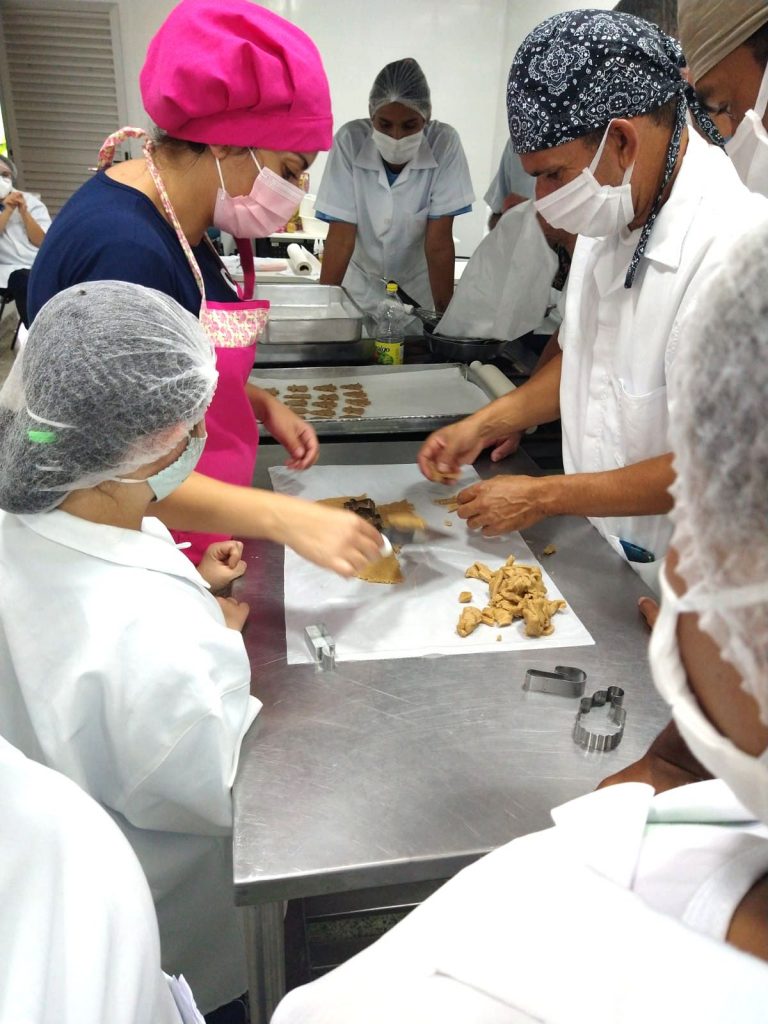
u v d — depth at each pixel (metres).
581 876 0.42
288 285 2.37
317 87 1.02
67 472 0.78
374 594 1.17
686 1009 0.33
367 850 0.76
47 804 0.54
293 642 1.06
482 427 1.46
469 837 0.78
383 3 3.70
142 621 0.81
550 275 2.05
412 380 2.05
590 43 0.94
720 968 0.34
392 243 2.62
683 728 0.34
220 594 1.16
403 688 0.98
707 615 0.31
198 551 1.24
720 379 0.30
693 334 0.32
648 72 0.96
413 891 1.55
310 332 2.08
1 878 0.49
